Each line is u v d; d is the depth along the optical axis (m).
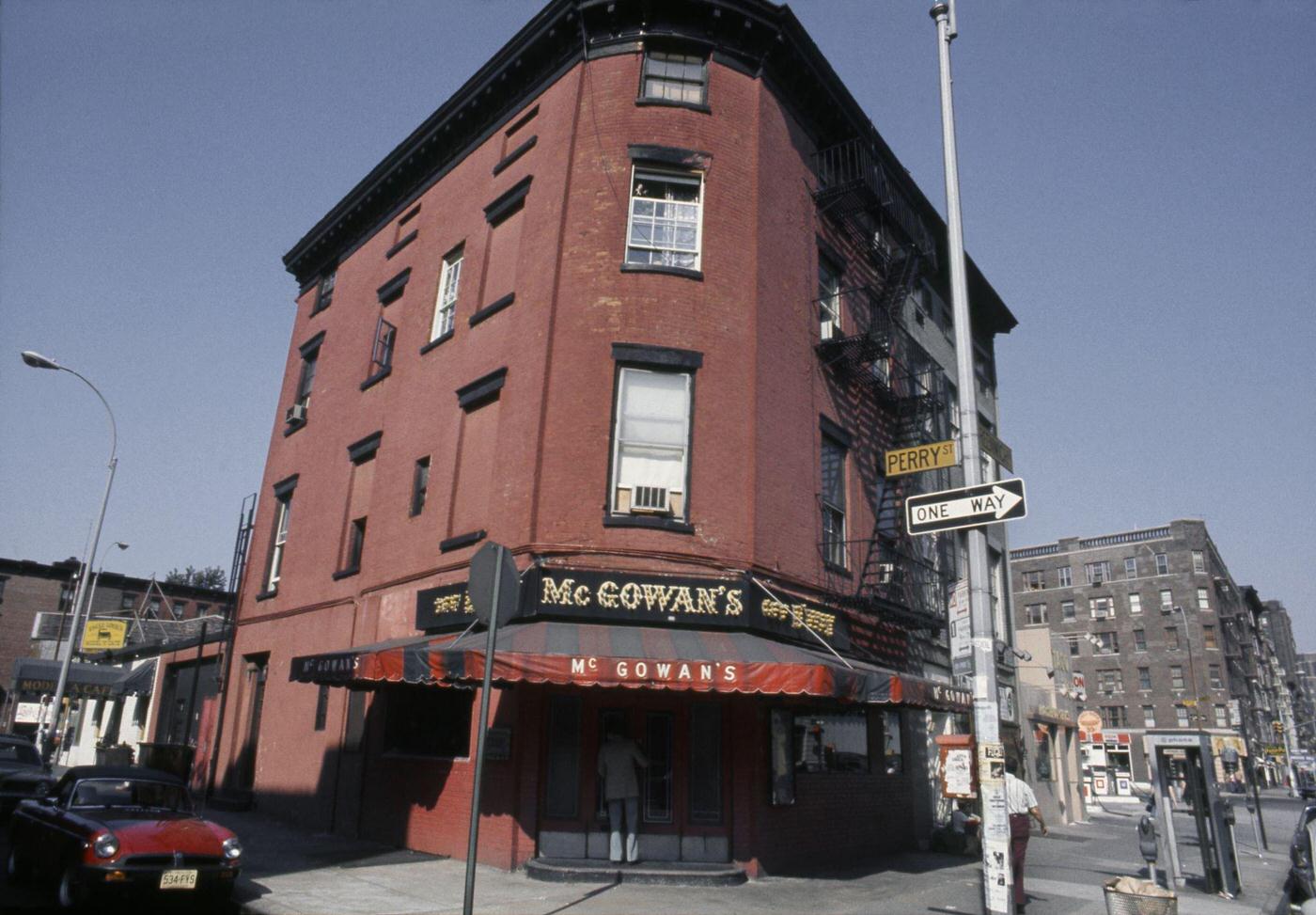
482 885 10.59
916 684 12.19
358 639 16.86
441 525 15.28
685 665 10.61
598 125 15.12
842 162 18.66
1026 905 10.88
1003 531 25.42
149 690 29.12
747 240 14.91
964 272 9.56
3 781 15.99
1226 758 33.44
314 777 16.88
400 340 18.73
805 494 14.95
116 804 10.27
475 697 13.11
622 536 12.77
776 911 9.81
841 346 16.12
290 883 10.45
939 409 18.58
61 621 53.59
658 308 13.91
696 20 15.75
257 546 22.73
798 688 10.52
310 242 23.97
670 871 11.22
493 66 17.64
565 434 13.28
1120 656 77.38
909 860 14.80
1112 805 52.53
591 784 11.91
